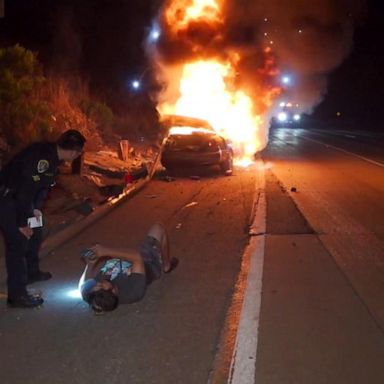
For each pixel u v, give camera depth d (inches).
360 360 206.8
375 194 601.0
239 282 298.2
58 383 193.2
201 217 480.4
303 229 426.6
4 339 229.1
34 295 266.8
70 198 508.1
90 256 261.7
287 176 761.6
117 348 219.5
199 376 196.4
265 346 219.1
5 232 255.9
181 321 245.0
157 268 285.1
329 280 301.1
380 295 277.0
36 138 645.3
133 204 550.9
